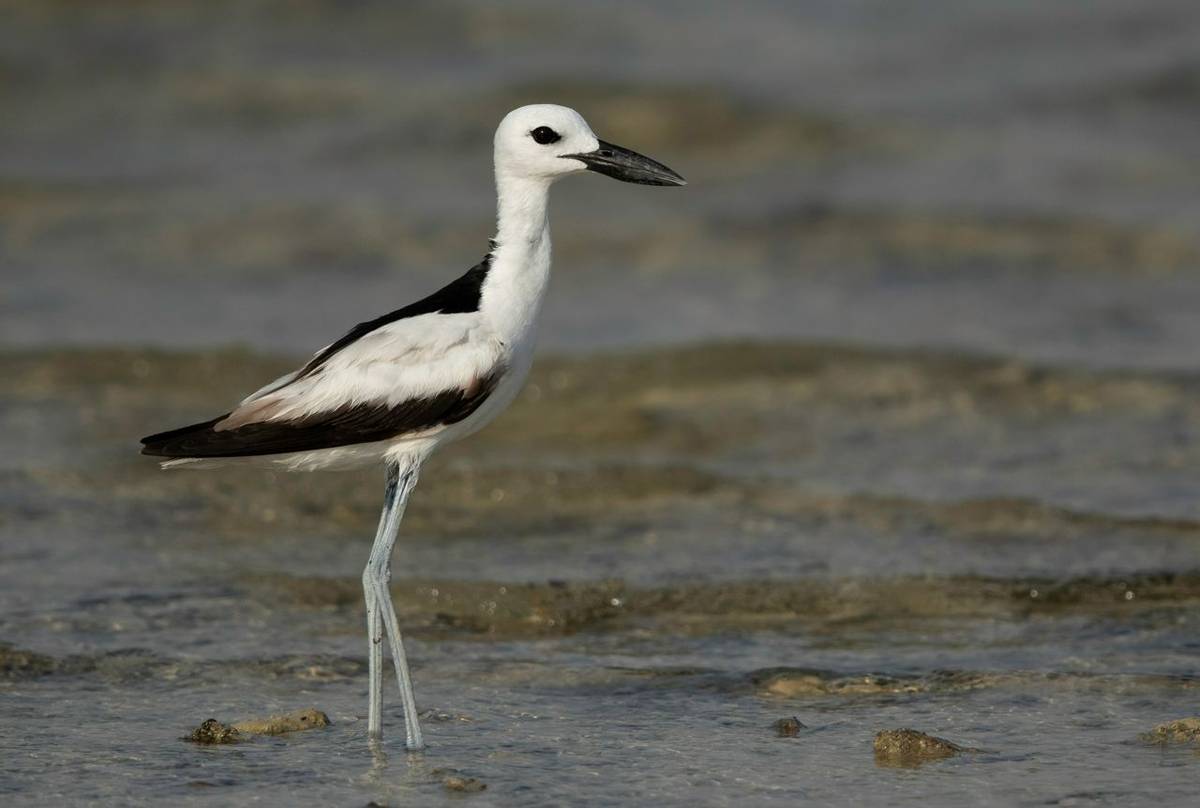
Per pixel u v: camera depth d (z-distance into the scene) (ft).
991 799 27.91
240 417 30.30
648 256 76.54
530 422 56.34
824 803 27.91
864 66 102.53
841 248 76.79
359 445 30.45
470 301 31.45
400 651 30.76
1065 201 81.61
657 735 31.40
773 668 35.22
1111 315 67.46
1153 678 34.06
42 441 52.90
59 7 111.14
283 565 42.55
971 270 73.87
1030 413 55.67
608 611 39.70
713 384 59.52
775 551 43.55
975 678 34.35
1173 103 96.17
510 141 31.91
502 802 28.02
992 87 98.89
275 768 29.63
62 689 33.83
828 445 53.36
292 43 106.52
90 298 69.92
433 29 108.47
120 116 96.63
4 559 42.11
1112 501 46.91
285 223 79.82
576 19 110.01
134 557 42.75
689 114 93.71
